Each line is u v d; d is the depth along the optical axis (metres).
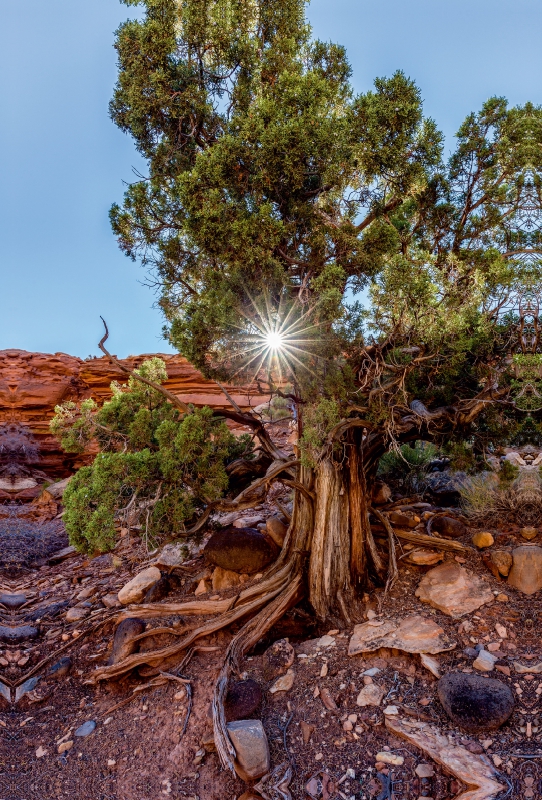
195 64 7.77
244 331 7.09
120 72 7.81
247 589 7.81
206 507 8.34
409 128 6.79
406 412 7.60
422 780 5.14
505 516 8.52
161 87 7.41
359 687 6.20
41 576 11.48
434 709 5.76
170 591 8.89
